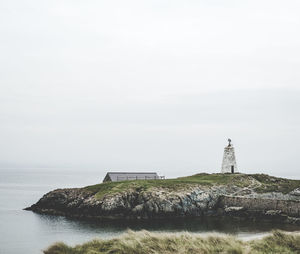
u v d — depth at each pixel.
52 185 174.62
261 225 55.69
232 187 73.12
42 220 59.75
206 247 20.16
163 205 63.25
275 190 70.94
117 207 62.62
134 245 20.52
